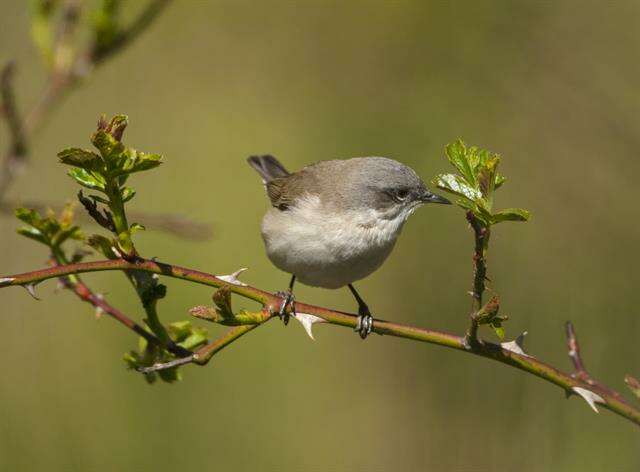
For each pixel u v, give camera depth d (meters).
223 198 15.62
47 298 13.17
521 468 11.27
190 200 15.55
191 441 12.50
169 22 16.48
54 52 8.05
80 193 5.60
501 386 12.22
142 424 12.31
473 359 12.66
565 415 10.90
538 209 13.64
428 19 14.77
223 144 16.05
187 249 14.63
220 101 16.33
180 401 12.70
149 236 14.52
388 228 8.90
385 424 13.27
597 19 13.88
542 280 12.95
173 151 15.99
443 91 14.74
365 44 15.50
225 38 16.44
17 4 12.66
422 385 13.48
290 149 15.73
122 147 5.34
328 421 13.37
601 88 13.81
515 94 14.27
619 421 10.56
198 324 13.62
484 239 5.54
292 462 12.94
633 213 13.23
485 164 5.43
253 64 16.44
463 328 13.62
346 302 14.55
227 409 13.01
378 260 8.97
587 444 10.59
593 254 13.10
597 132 13.76
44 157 14.81
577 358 6.16
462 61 14.59
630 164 13.53
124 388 12.50
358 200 8.73
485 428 12.07
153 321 6.11
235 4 16.20
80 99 15.85
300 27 16.02
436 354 13.60
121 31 8.05
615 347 11.78
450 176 5.50
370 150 14.91
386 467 13.04
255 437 12.90
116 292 13.20
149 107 16.16
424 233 14.33
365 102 15.31
